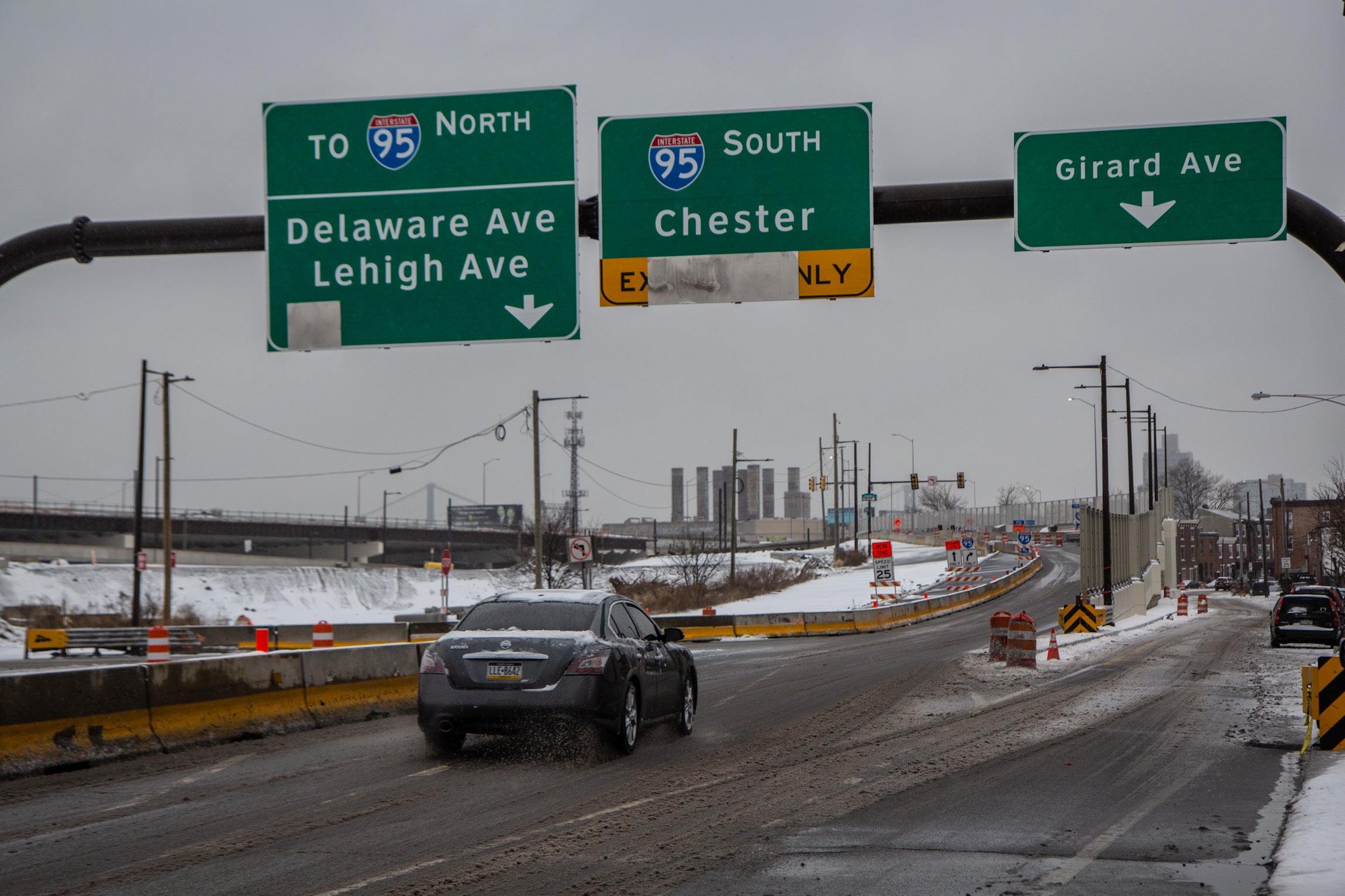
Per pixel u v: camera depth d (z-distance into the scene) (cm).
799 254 1340
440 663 1215
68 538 8169
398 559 12431
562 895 697
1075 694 1956
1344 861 761
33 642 3497
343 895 694
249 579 7262
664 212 1358
